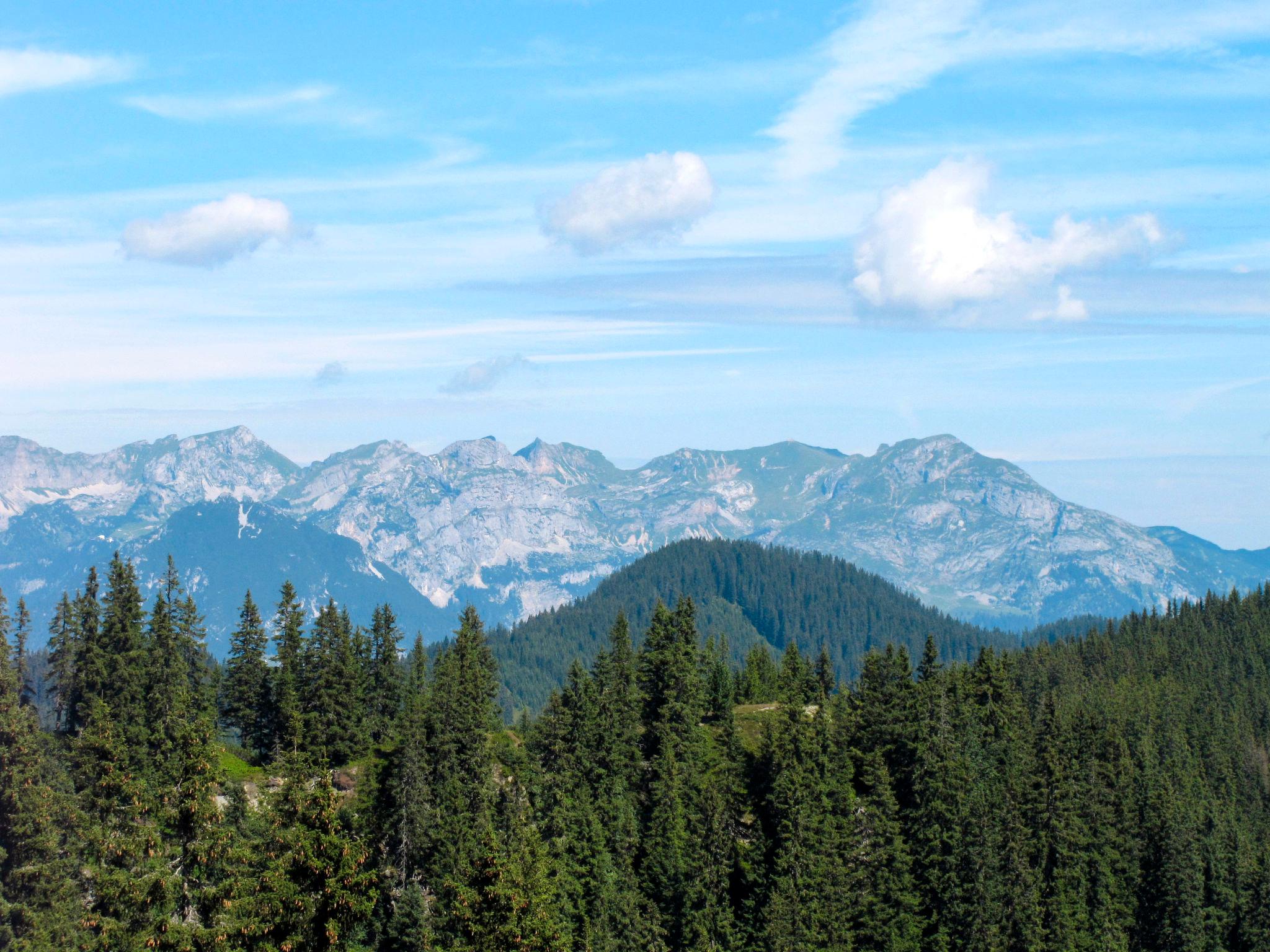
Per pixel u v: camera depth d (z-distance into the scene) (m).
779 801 113.94
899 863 115.38
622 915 104.19
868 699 137.25
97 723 88.25
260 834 92.94
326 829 71.62
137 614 126.50
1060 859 126.75
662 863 112.56
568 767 120.00
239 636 136.75
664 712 131.75
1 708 81.00
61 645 124.50
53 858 77.44
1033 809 128.25
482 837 81.31
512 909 76.94
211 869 73.50
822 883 110.69
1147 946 133.25
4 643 93.75
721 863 111.12
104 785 81.50
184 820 71.94
